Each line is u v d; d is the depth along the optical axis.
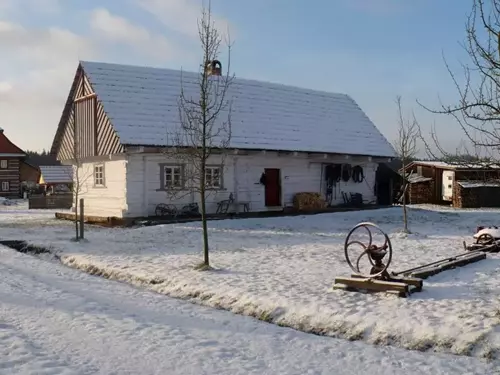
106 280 12.45
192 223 21.70
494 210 34.75
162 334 7.85
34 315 8.77
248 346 7.48
